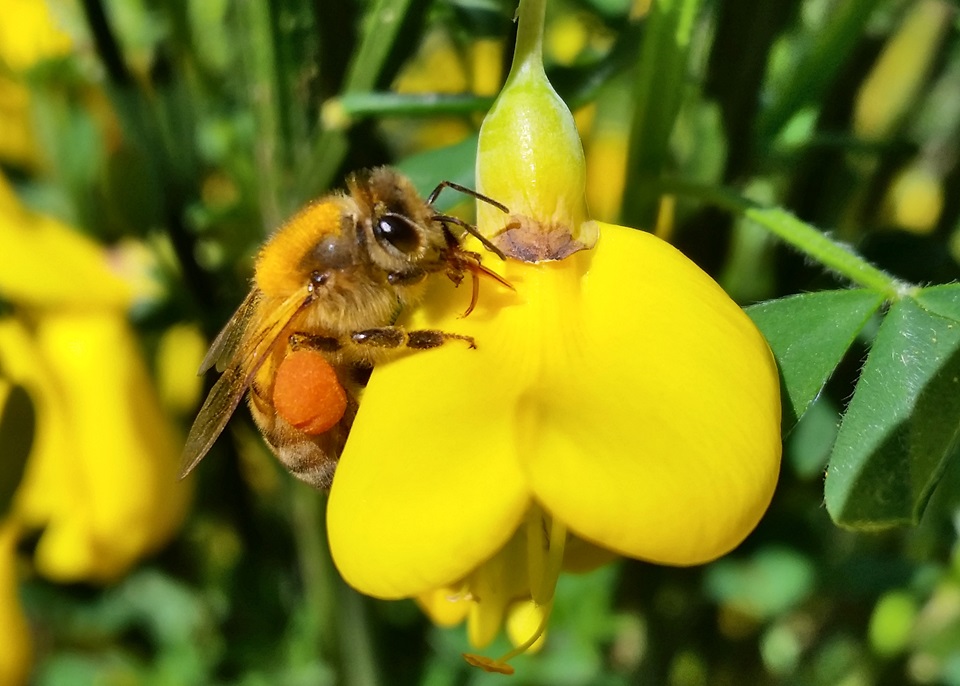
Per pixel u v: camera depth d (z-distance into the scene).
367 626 0.08
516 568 0.06
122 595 0.10
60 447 0.09
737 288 0.07
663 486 0.05
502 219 0.05
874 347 0.05
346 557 0.05
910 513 0.05
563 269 0.05
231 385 0.06
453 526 0.05
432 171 0.06
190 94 0.08
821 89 0.06
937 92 0.09
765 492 0.05
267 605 0.09
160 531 0.09
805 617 0.09
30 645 0.09
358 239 0.06
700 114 0.07
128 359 0.09
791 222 0.06
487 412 0.05
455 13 0.07
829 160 0.07
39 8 0.08
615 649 0.09
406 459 0.05
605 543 0.05
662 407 0.05
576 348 0.05
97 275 0.08
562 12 0.08
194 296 0.08
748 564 0.08
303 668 0.09
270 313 0.06
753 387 0.05
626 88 0.08
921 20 0.09
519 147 0.05
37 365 0.08
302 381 0.06
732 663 0.09
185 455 0.06
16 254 0.08
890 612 0.09
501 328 0.05
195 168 0.08
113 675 0.10
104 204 0.08
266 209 0.07
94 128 0.08
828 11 0.07
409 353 0.05
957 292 0.05
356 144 0.07
